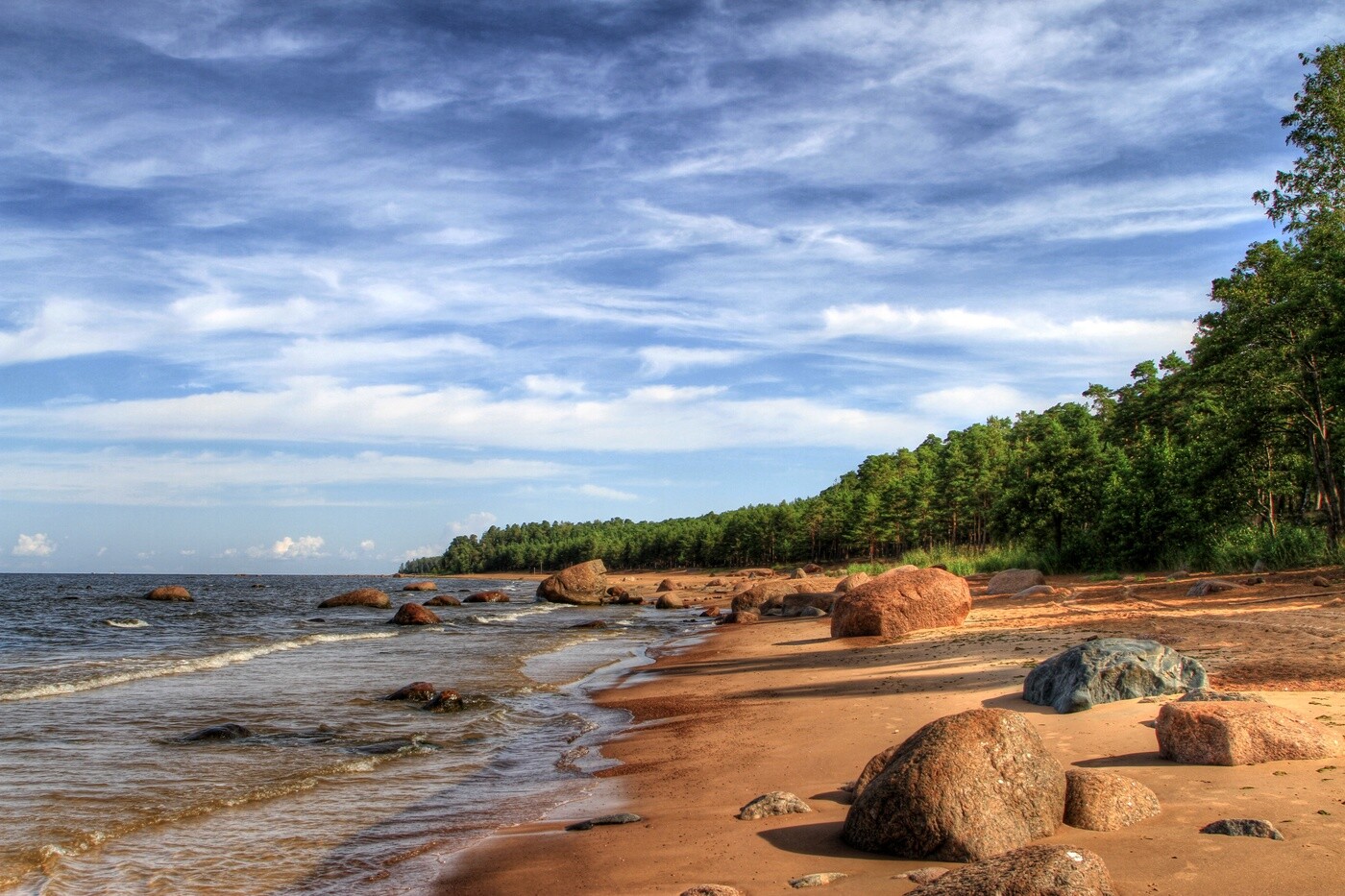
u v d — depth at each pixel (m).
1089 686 10.84
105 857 8.19
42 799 10.00
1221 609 20.56
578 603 64.56
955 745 6.82
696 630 36.38
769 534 130.38
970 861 6.32
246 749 12.80
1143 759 8.37
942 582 24.67
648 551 171.38
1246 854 5.79
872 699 13.91
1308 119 33.00
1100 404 88.62
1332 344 29.00
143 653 26.42
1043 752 6.88
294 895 7.22
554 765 11.97
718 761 11.14
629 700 17.36
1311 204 33.19
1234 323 32.94
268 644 29.58
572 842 8.10
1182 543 37.41
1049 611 25.22
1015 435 104.62
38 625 38.59
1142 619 20.14
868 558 113.94
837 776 9.62
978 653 17.88
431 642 30.88
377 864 7.92
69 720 14.76
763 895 6.02
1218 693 9.34
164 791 10.42
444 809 9.81
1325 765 7.58
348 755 12.51
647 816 8.85
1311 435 34.06
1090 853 5.11
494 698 17.73
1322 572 25.05
